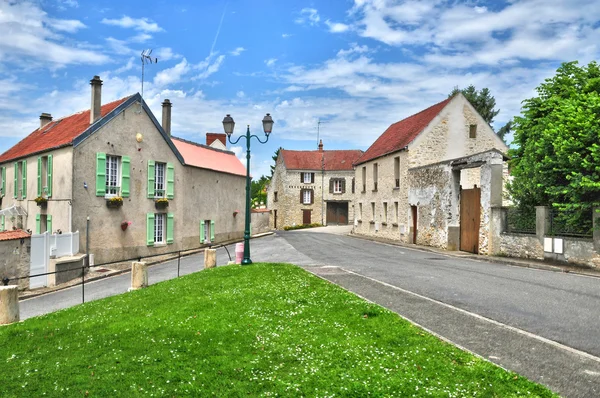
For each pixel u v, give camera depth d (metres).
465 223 21.66
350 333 7.32
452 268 15.45
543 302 9.56
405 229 28.94
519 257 17.56
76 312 10.18
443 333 7.39
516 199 18.41
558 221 16.23
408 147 28.86
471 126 30.11
